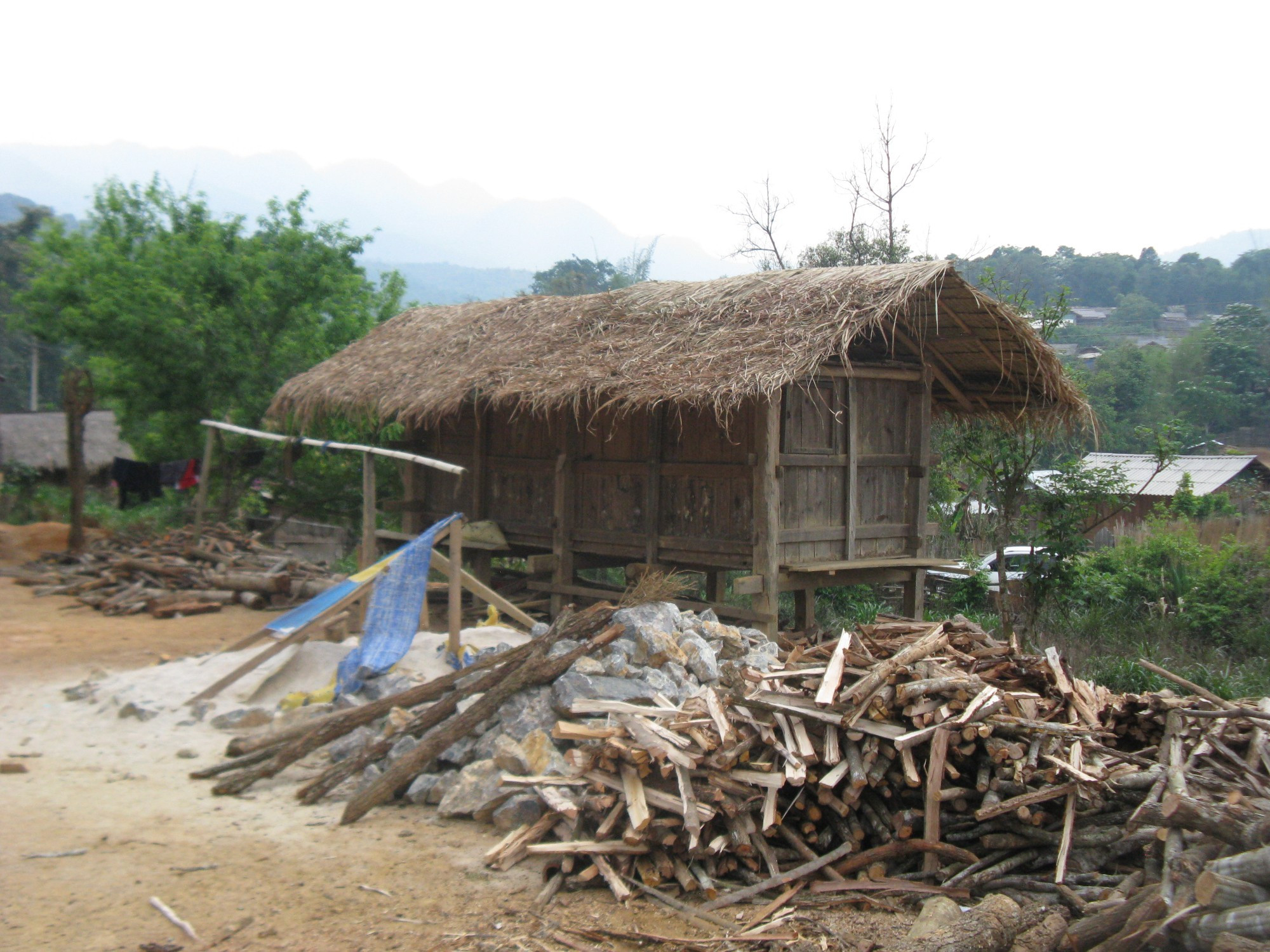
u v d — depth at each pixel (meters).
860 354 12.04
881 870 5.80
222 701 8.87
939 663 6.40
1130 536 20.50
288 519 21.31
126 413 20.98
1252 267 77.12
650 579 9.08
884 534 12.20
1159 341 57.84
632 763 5.97
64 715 8.89
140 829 6.38
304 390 15.32
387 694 8.24
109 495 30.11
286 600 14.84
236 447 20.28
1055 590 14.26
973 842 5.94
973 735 5.75
